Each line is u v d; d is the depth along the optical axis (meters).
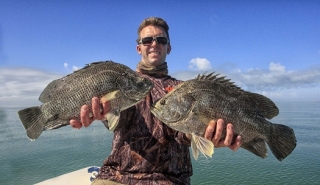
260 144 0.90
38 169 2.71
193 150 0.83
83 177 1.57
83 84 0.87
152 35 1.14
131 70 0.95
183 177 0.95
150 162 0.91
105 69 0.90
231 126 0.82
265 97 0.90
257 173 2.49
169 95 0.89
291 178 2.33
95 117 0.85
